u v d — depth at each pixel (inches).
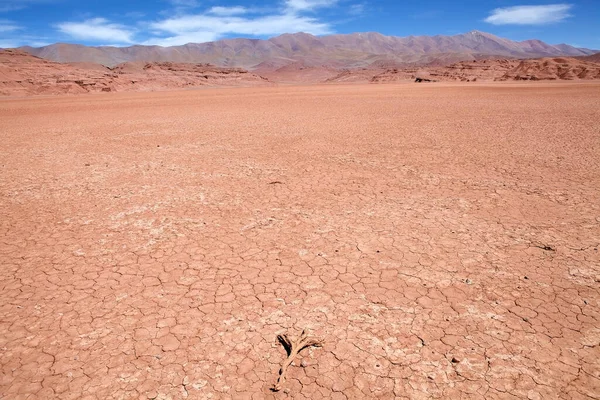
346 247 245.4
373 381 141.2
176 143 633.6
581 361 146.9
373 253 236.4
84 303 192.1
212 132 741.3
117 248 252.5
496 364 146.9
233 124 853.2
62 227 289.9
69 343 164.1
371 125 789.2
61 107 1465.3
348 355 154.3
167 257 238.5
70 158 538.6
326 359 152.5
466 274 209.9
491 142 573.0
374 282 204.7
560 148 514.3
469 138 612.1
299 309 183.9
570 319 170.7
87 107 1448.1
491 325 168.7
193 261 232.7
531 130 671.1
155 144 629.3
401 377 142.6
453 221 282.5
